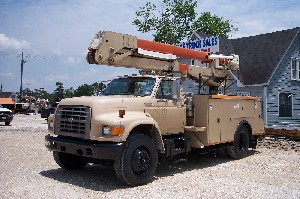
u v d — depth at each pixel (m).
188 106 7.86
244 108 9.43
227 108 8.64
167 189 5.78
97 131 5.84
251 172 7.30
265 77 19.39
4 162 8.00
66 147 6.28
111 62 7.14
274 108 20.20
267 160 8.89
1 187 5.66
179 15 39.16
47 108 24.16
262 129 10.33
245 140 9.43
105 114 5.97
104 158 5.67
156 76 7.26
